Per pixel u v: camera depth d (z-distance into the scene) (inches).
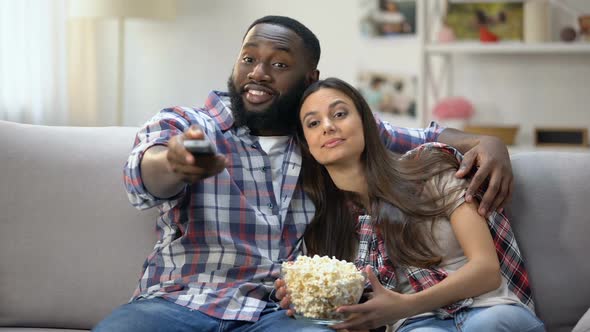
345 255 71.2
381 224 66.9
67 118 166.7
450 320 63.5
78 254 72.1
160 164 58.8
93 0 152.6
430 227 66.2
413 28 156.7
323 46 166.1
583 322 63.2
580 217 70.9
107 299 71.7
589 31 142.3
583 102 151.2
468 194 66.0
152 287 67.4
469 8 148.9
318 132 68.5
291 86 73.0
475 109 156.2
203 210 67.7
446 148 70.0
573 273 70.0
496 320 60.0
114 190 73.6
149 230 72.6
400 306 59.6
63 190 73.3
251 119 72.6
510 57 153.6
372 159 68.7
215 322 64.7
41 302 71.4
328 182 72.2
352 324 59.0
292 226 71.1
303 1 166.2
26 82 160.4
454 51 144.6
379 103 162.6
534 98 153.3
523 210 71.9
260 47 72.7
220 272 67.2
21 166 73.5
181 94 171.0
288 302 60.3
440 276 65.0
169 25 170.4
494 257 64.0
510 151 142.1
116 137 76.5
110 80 170.6
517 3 146.9
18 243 71.9
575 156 74.1
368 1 162.2
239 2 168.1
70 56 166.4
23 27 159.2
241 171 70.8
